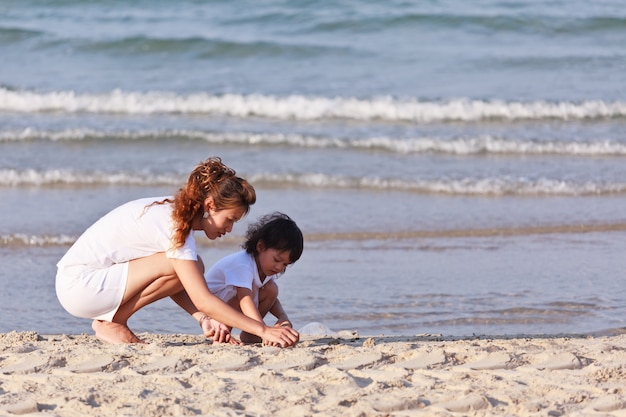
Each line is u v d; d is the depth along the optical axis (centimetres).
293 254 714
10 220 1272
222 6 3152
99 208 1341
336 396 561
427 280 1055
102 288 688
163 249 682
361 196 1433
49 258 1143
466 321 916
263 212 1327
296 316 935
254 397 561
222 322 679
